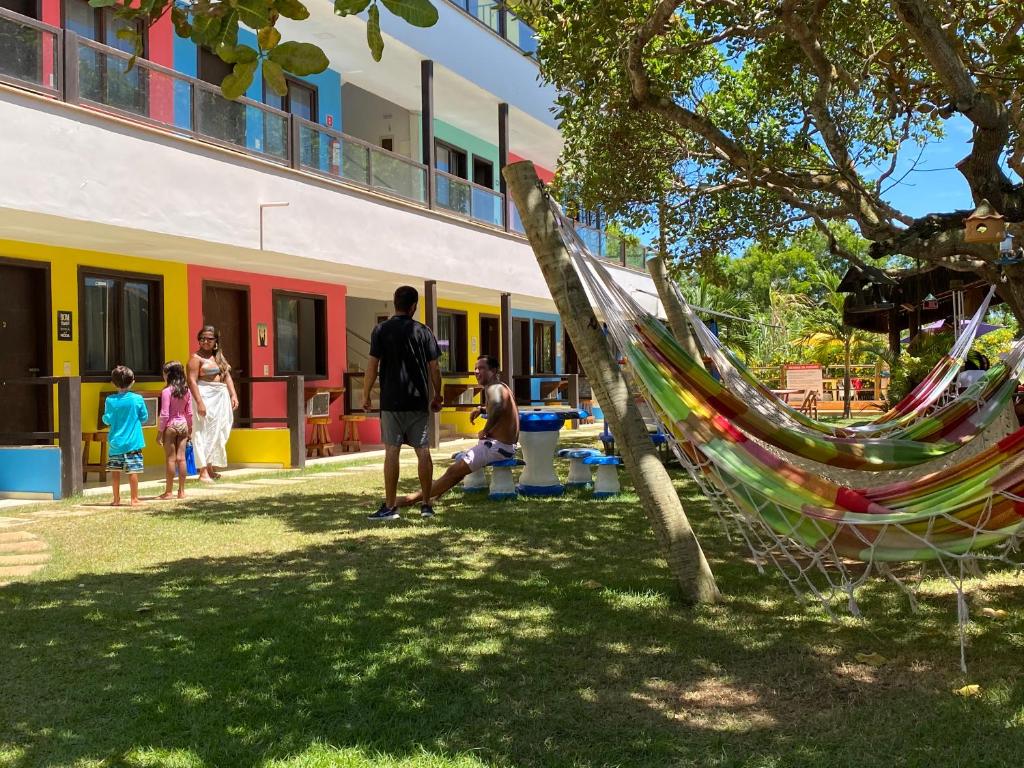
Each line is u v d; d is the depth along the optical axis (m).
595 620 4.71
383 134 20.78
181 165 10.93
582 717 3.44
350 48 15.92
